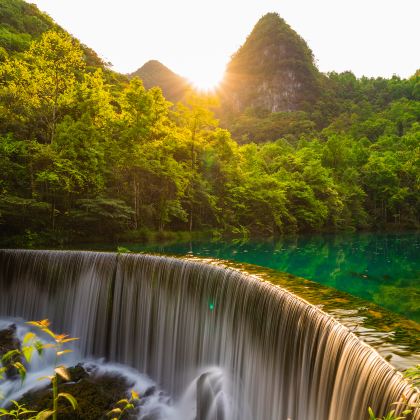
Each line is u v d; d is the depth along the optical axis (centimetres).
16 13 5250
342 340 483
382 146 7525
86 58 5625
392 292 1287
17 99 2370
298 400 600
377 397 378
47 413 208
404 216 5162
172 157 2953
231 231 3266
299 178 4428
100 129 2644
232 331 856
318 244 2852
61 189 2061
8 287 1405
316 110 14638
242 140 12050
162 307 1092
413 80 15738
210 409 858
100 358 1207
